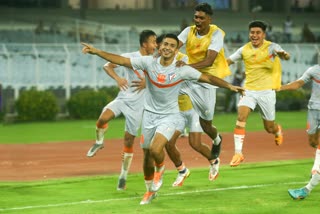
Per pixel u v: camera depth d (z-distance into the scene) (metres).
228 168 20.81
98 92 42.81
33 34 52.38
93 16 57.16
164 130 14.88
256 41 18.97
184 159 23.44
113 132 33.81
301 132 32.91
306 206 14.93
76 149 26.77
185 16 60.09
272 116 19.34
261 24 19.02
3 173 20.72
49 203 15.66
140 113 17.62
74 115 42.50
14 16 54.00
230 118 41.75
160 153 14.77
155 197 15.81
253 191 16.91
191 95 17.72
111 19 57.62
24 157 24.50
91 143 28.98
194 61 17.59
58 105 42.78
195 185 17.91
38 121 41.22
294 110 47.31
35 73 42.38
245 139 29.75
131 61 14.95
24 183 18.47
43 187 17.81
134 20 58.28
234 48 46.53
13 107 41.47
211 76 15.02
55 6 56.06
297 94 47.75
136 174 19.88
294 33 62.25
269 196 16.20
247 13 62.22
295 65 48.84
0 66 41.34
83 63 43.72
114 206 15.09
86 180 18.78
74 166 22.14
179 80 14.93
